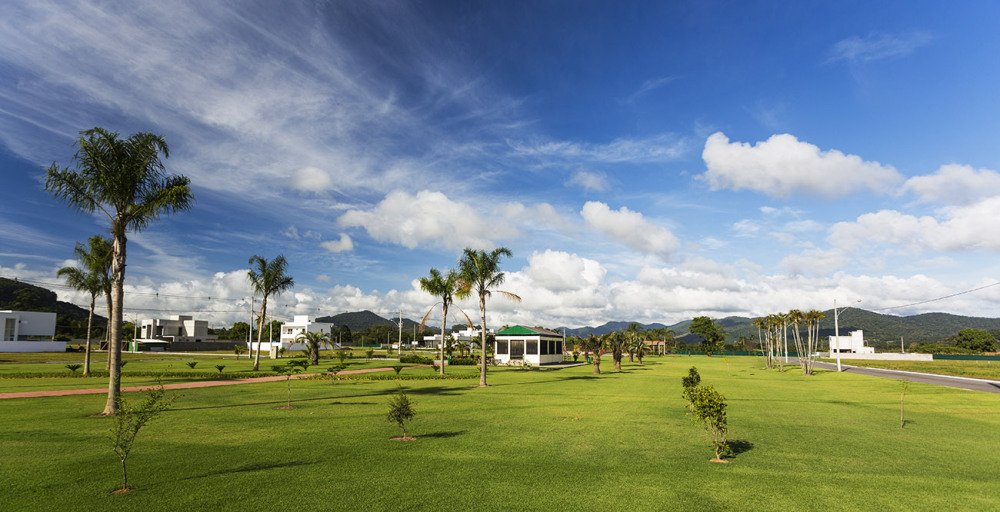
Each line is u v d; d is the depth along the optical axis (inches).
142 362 2020.2
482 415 704.4
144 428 580.7
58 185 683.4
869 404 902.4
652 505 327.9
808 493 357.7
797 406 858.1
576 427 611.2
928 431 624.1
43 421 614.2
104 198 701.3
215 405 788.6
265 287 1755.7
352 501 327.3
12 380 1187.9
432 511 311.0
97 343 4030.5
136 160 716.7
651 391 1078.4
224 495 336.8
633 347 2812.5
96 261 1336.1
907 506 333.1
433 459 440.8
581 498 339.6
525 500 333.7
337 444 499.5
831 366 2657.5
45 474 381.1
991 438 581.6
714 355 4621.1
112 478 373.4
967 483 388.5
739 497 346.9
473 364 2182.6
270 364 2054.6
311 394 960.9
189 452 459.8
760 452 490.0
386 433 559.8
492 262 1237.7
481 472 400.2
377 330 6181.1
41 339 3533.5
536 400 893.2
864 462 453.7
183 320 5019.7
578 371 1879.9
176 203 726.5
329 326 5012.3
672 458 458.3
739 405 866.1
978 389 1248.8
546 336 2316.7
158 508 311.6
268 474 387.5
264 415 685.3
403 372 1626.5
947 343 5531.5
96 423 599.8
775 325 2539.4
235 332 5388.8
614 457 458.3
